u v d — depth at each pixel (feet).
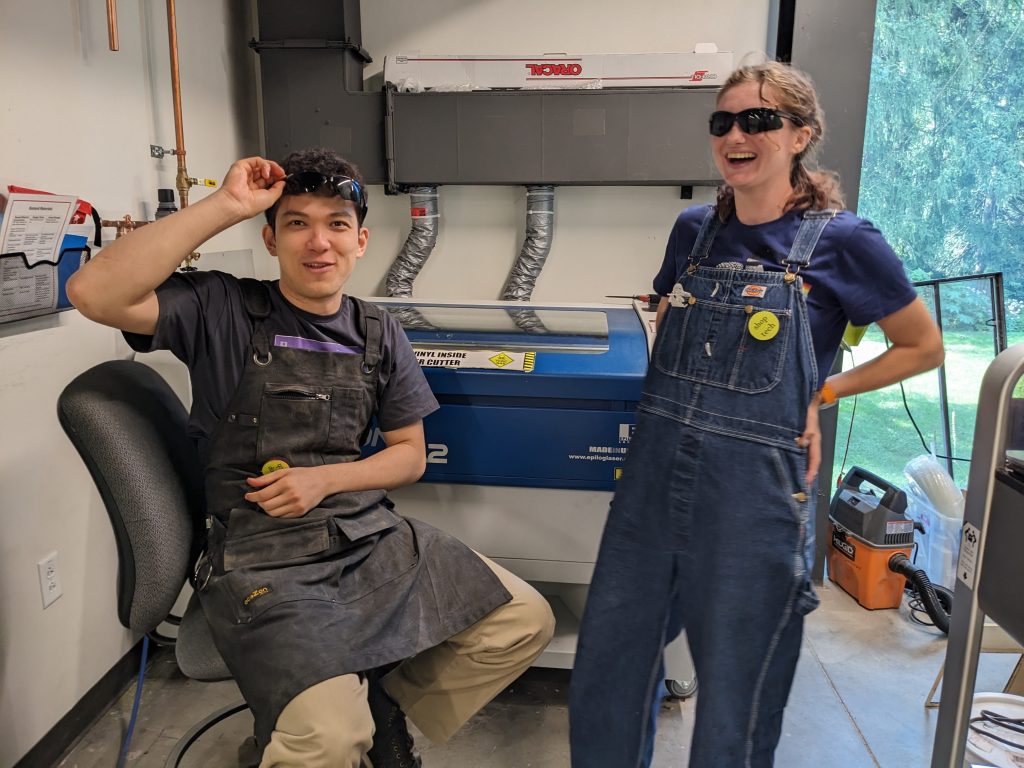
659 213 8.32
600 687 4.32
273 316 4.22
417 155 7.68
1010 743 5.00
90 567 5.55
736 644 3.82
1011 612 3.56
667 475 3.90
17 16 4.54
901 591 7.49
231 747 5.43
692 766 4.02
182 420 4.66
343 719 3.50
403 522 4.59
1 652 4.62
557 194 8.36
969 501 3.87
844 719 5.84
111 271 3.57
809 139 3.74
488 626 4.34
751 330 3.66
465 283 8.68
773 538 3.70
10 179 4.51
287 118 7.72
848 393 4.00
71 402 4.01
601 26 8.00
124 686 6.02
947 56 9.51
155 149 6.23
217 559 4.04
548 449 5.25
